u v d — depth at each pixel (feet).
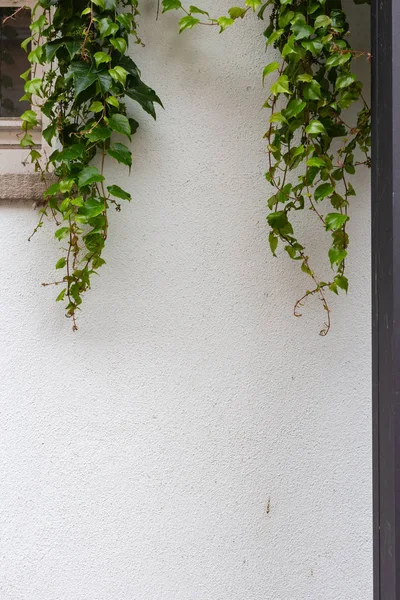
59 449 5.87
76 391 5.89
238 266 5.97
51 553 5.84
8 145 6.18
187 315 5.94
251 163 5.98
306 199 5.96
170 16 5.99
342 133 5.49
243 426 5.91
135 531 5.86
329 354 5.94
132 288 5.94
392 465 4.37
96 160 5.93
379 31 4.70
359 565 5.87
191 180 5.97
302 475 5.90
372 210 4.93
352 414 5.92
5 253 5.90
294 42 5.18
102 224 5.29
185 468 5.89
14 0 6.23
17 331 5.90
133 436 5.89
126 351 5.92
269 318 5.95
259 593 5.85
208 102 5.99
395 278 4.39
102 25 5.17
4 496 5.84
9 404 5.87
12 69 6.33
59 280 5.90
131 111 5.94
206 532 5.87
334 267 5.95
